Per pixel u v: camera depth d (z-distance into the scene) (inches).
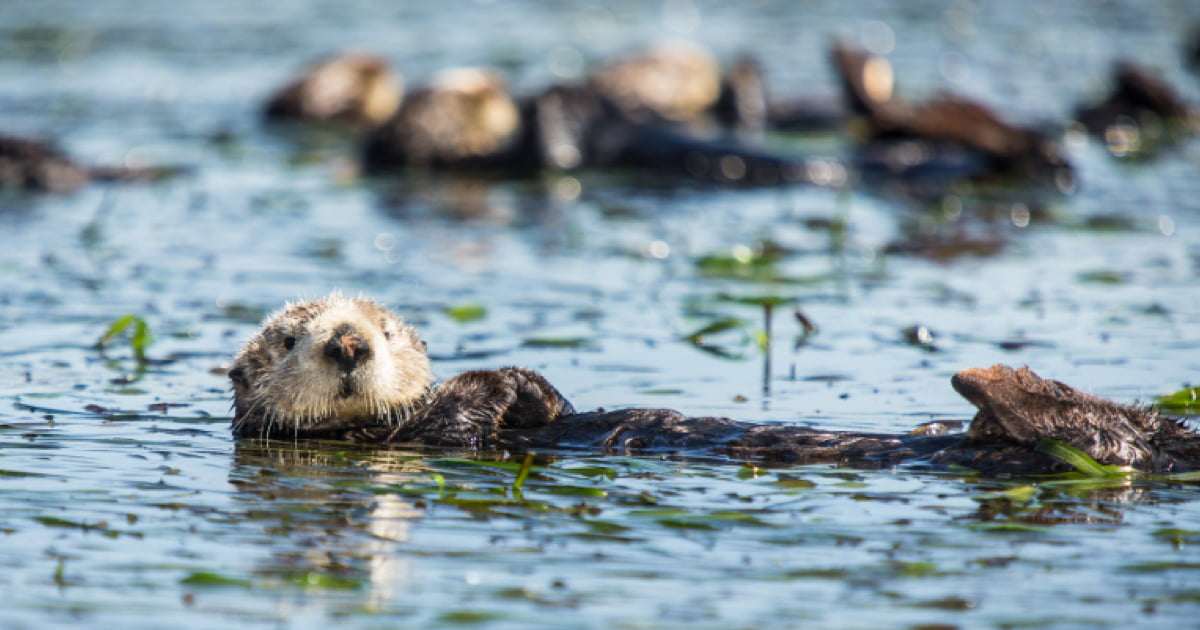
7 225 1210.6
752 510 531.8
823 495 550.6
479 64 2244.1
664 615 432.1
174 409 714.8
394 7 3021.7
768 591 451.5
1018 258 1104.2
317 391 637.9
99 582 458.6
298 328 658.8
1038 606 438.6
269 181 1465.3
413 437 644.1
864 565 473.4
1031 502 535.2
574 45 2497.5
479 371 658.2
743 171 1496.1
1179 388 731.4
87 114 1847.9
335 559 479.5
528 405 652.7
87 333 873.5
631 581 460.1
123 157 1558.8
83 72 2206.0
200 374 788.6
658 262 1100.5
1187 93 1931.6
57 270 1047.6
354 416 660.1
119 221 1238.9
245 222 1246.9
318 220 1266.0
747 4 3144.7
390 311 695.7
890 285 1016.9
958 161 1454.2
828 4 3122.5
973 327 887.1
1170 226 1219.2
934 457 581.9
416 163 1565.0
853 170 1478.8
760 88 1902.1
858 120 1841.8
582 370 797.2
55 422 679.1
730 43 2529.5
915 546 490.6
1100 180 1443.2
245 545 493.4
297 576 463.2
